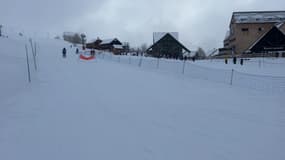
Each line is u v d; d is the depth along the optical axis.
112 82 15.70
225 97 13.09
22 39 64.06
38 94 11.44
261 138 7.24
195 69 27.89
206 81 19.80
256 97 13.38
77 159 5.55
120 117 8.49
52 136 6.71
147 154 5.89
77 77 17.05
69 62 28.33
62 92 11.98
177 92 13.89
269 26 73.06
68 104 9.83
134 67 27.98
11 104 9.70
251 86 17.92
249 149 6.46
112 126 7.58
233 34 77.75
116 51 84.56
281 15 75.00
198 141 6.79
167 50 65.00
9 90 11.77
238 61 48.22
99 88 13.37
